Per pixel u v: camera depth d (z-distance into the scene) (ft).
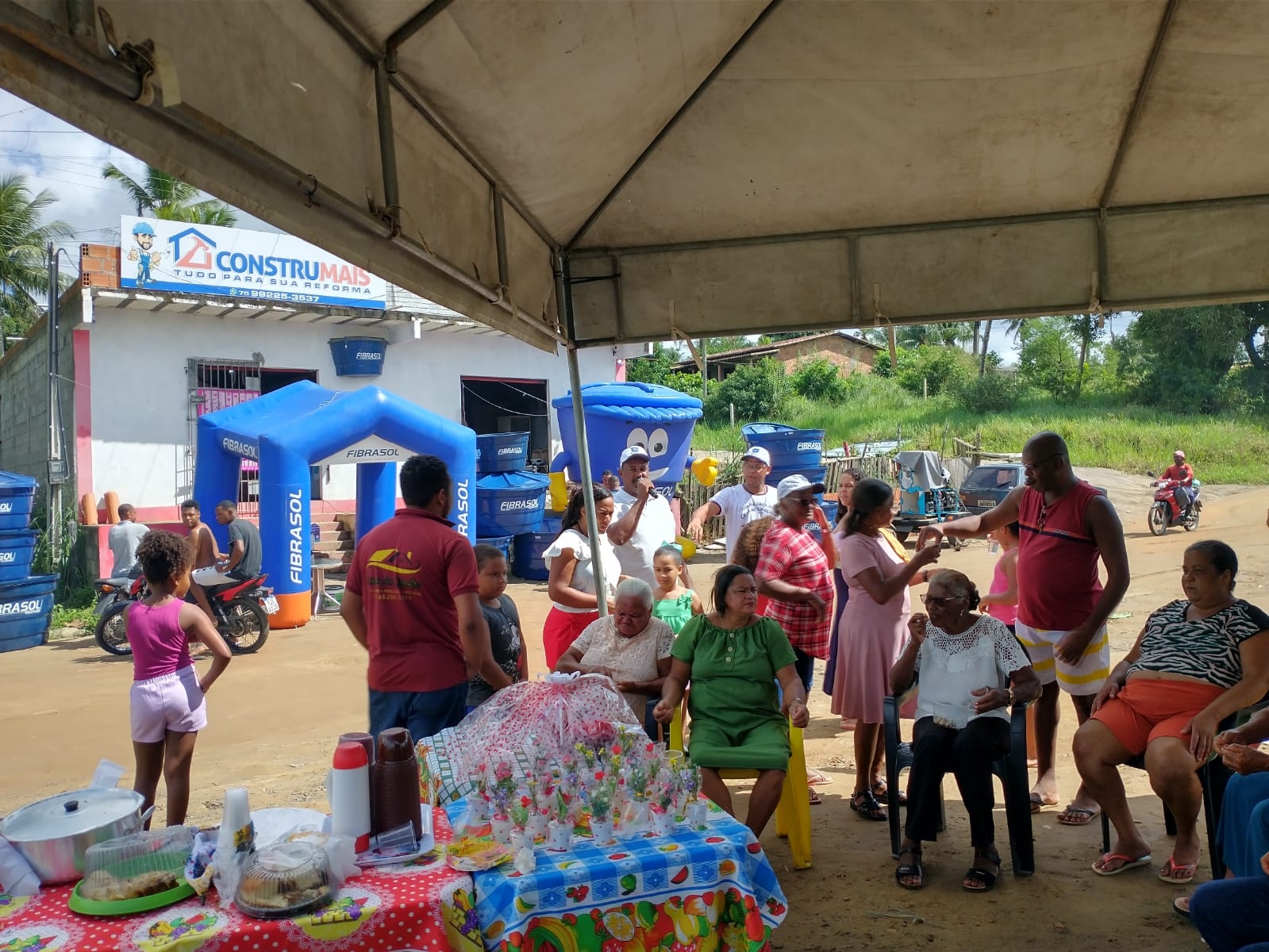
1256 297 15.76
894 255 16.76
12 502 36.86
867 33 12.65
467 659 12.88
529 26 9.33
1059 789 17.87
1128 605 36.06
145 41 5.52
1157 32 12.65
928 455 58.03
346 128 8.18
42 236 110.93
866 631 16.49
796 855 14.92
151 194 102.73
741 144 14.74
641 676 16.31
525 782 9.92
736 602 15.11
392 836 9.22
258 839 9.13
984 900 13.60
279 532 37.35
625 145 13.92
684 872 9.14
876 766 17.60
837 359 148.66
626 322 17.42
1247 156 14.87
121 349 49.03
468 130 10.76
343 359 55.31
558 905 8.73
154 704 14.87
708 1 11.01
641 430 46.80
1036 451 15.76
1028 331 130.00
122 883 8.25
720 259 17.15
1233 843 11.74
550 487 51.70
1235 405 108.99
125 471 49.11
